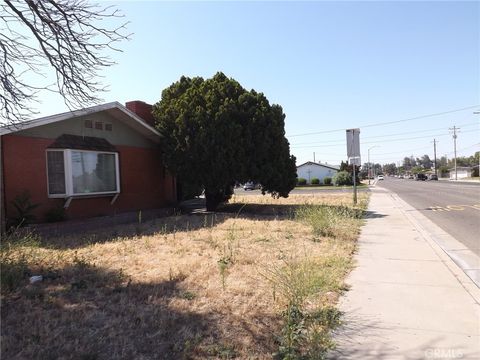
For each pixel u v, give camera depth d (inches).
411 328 173.8
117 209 615.8
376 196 1210.6
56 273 258.1
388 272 270.4
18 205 441.1
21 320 177.2
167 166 682.2
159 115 693.3
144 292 217.8
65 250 344.8
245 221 539.5
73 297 210.7
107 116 597.9
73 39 251.6
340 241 383.6
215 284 232.4
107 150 576.4
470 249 354.0
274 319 181.6
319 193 1496.1
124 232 470.0
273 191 730.8
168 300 204.8
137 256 315.6
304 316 181.0
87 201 556.7
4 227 424.2
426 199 1020.5
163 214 693.9
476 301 208.8
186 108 658.8
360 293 223.5
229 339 161.0
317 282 205.3
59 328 168.9
